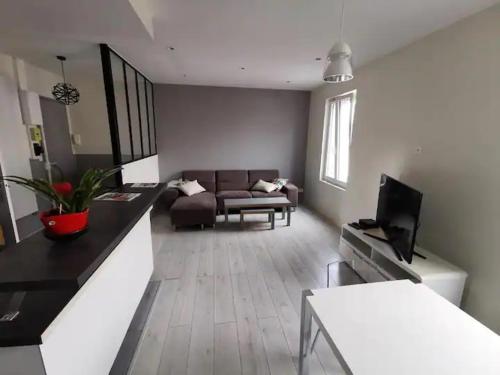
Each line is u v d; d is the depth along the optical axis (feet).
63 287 2.79
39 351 2.76
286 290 8.00
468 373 2.74
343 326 3.38
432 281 6.05
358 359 2.89
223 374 5.18
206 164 17.56
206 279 8.59
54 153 13.39
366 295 4.05
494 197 5.82
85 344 3.90
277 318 6.77
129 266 6.08
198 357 5.57
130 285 6.16
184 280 8.52
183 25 7.53
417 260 6.79
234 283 8.36
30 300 3.17
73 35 7.73
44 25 6.84
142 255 7.19
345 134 13.52
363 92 11.14
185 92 16.37
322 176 16.16
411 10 6.34
